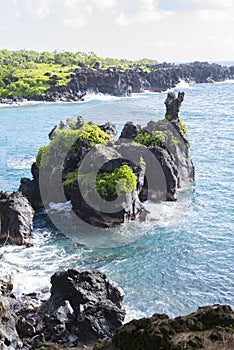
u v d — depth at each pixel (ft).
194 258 128.67
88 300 94.32
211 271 122.01
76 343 88.17
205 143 276.62
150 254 131.03
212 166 224.94
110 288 99.71
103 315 92.94
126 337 56.49
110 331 91.40
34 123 387.14
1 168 234.17
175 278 118.21
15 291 111.14
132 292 112.16
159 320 57.93
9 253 133.69
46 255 131.85
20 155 262.47
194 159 239.09
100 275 100.78
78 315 91.45
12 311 93.50
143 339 55.21
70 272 98.53
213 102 517.96
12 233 140.26
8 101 585.63
